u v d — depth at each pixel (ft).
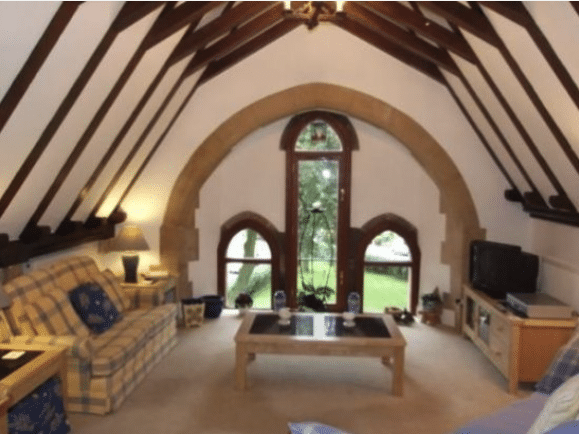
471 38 12.19
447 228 19.12
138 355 13.23
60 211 13.66
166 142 18.72
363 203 20.25
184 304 18.43
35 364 9.29
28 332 11.30
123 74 10.77
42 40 7.73
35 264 13.85
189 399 12.44
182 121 18.65
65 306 12.50
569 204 13.75
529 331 12.91
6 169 9.86
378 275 20.56
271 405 12.19
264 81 18.52
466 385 13.53
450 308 18.99
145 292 16.30
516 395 12.91
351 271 20.54
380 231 20.13
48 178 11.60
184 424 11.17
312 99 18.57
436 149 18.30
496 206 18.25
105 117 11.90
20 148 9.67
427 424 11.33
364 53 18.28
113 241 17.31
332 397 12.69
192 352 15.80
